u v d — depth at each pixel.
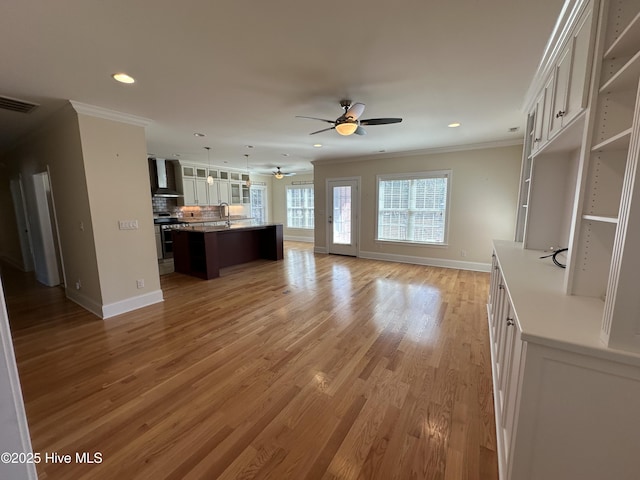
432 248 5.80
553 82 1.99
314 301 3.77
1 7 1.45
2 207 6.14
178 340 2.72
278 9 1.55
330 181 7.02
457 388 2.01
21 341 2.71
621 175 1.31
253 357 2.41
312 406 1.84
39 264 4.73
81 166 3.04
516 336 1.30
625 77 1.16
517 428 1.13
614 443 1.01
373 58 2.10
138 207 3.50
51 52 1.92
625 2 1.21
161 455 1.49
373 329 2.93
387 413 1.78
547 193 2.65
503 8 1.56
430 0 1.50
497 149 4.99
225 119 3.51
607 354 0.96
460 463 1.44
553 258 2.18
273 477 1.37
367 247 6.66
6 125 3.50
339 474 1.39
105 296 3.24
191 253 5.25
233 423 1.70
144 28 1.70
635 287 0.92
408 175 5.88
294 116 3.40
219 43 1.88
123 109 3.10
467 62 2.16
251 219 8.82
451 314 3.31
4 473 0.50
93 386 2.04
